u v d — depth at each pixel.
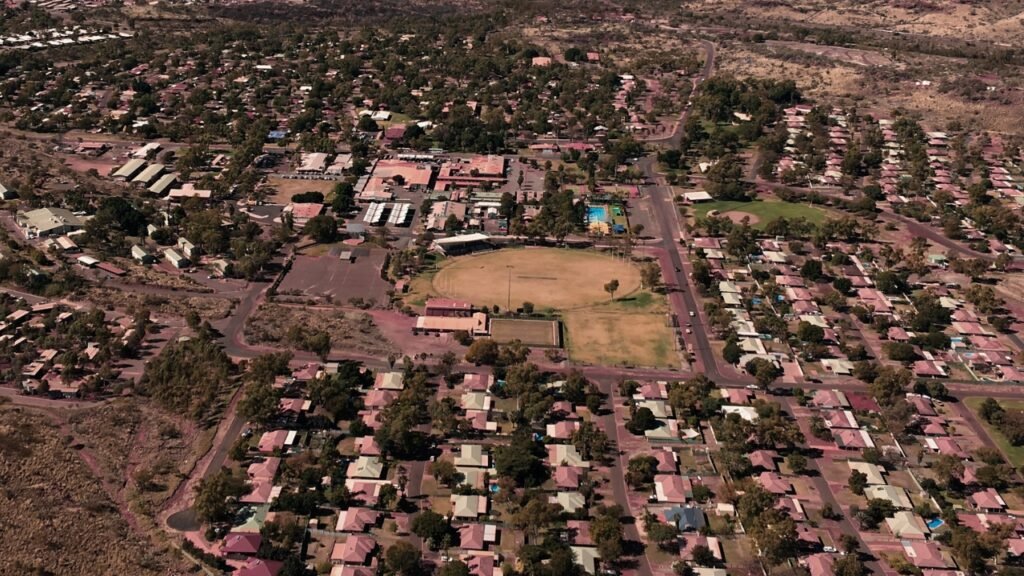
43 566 185.38
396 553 191.50
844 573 193.75
